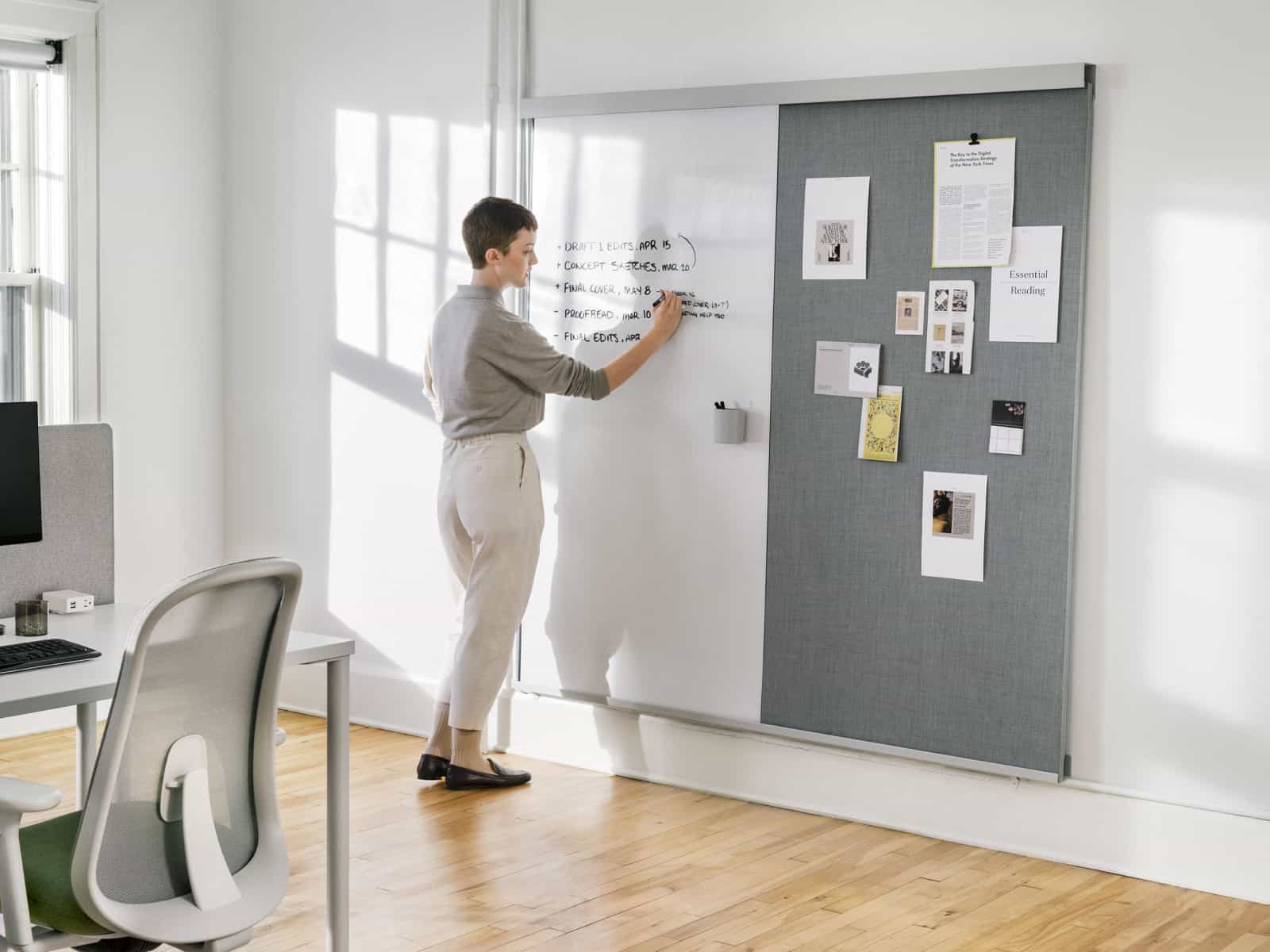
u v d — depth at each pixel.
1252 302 3.46
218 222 5.32
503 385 4.14
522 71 4.55
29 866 2.38
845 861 3.75
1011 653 3.79
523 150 4.53
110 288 5.03
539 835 3.91
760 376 4.12
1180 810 3.61
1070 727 3.76
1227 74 3.47
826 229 3.99
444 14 4.73
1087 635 3.72
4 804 2.15
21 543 3.16
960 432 3.83
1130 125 3.59
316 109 5.07
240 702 2.43
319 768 4.51
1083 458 3.70
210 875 2.34
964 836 3.92
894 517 3.94
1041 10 3.70
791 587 4.11
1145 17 3.56
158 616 2.18
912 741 3.96
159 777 2.30
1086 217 3.65
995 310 3.76
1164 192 3.56
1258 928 3.33
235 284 5.32
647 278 4.31
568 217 4.45
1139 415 3.62
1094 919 3.37
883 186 3.90
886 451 3.93
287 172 5.16
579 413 4.46
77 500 3.35
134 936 2.25
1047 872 3.70
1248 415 3.48
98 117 4.95
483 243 4.11
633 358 4.20
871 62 3.95
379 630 5.04
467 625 4.22
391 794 4.26
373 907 3.38
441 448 4.82
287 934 3.21
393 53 4.87
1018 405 3.74
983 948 3.18
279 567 2.34
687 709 4.32
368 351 4.99
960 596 3.86
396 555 4.98
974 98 3.76
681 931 3.25
